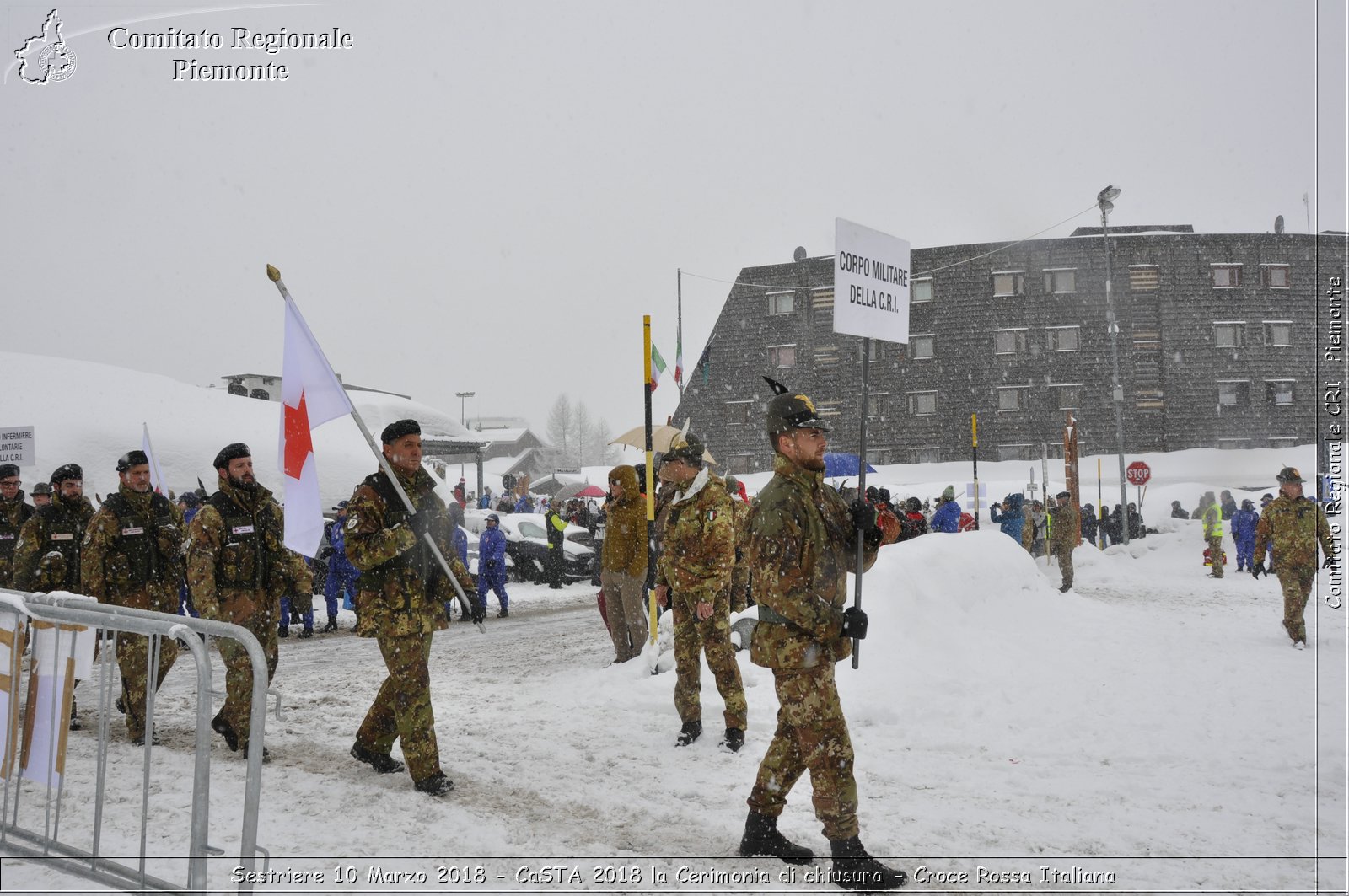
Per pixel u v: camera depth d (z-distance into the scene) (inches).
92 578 238.2
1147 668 326.6
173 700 296.0
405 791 193.2
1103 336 1969.7
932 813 180.5
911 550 411.8
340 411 197.8
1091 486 1766.7
